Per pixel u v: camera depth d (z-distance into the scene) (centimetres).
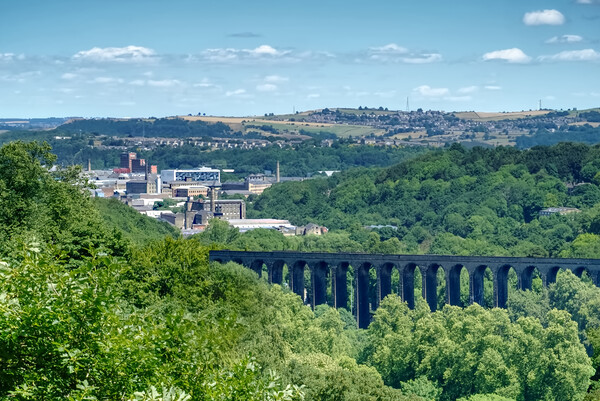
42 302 6700
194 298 18150
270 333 17600
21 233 17575
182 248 19250
